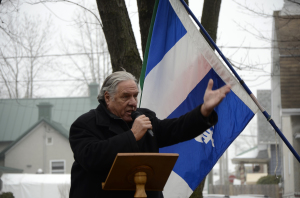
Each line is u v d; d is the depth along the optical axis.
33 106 30.98
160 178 2.56
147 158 2.41
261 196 10.59
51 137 29.08
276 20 10.03
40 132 29.16
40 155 28.88
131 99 3.04
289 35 12.21
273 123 3.73
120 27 5.37
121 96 3.03
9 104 30.97
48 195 18.61
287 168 20.08
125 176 2.49
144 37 5.52
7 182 18.86
